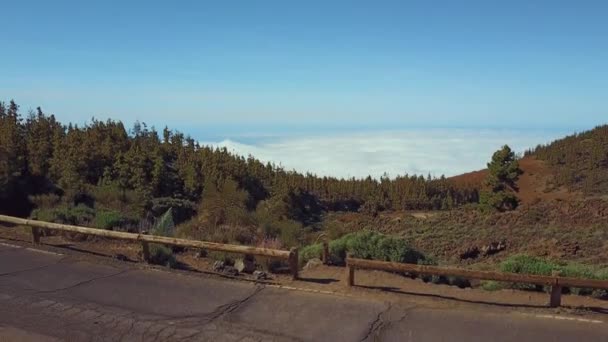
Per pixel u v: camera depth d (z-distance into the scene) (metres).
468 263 27.20
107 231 9.61
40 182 25.22
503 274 7.10
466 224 39.06
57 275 8.46
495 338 5.94
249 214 18.61
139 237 9.23
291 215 44.69
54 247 10.30
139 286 7.92
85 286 7.91
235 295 7.52
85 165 35.34
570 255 25.25
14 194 22.34
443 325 6.34
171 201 28.83
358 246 10.33
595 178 107.56
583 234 29.38
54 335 6.09
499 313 6.74
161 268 8.91
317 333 6.15
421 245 32.72
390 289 7.88
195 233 13.66
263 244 13.06
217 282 8.15
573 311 6.81
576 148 130.25
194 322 6.49
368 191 113.25
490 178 52.34
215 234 13.46
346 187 112.56
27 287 7.84
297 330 6.24
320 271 9.20
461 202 117.88
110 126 52.53
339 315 6.70
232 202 19.00
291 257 8.35
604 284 6.71
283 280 8.45
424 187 115.88
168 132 67.19
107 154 39.50
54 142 35.81
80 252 9.95
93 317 6.65
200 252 10.80
